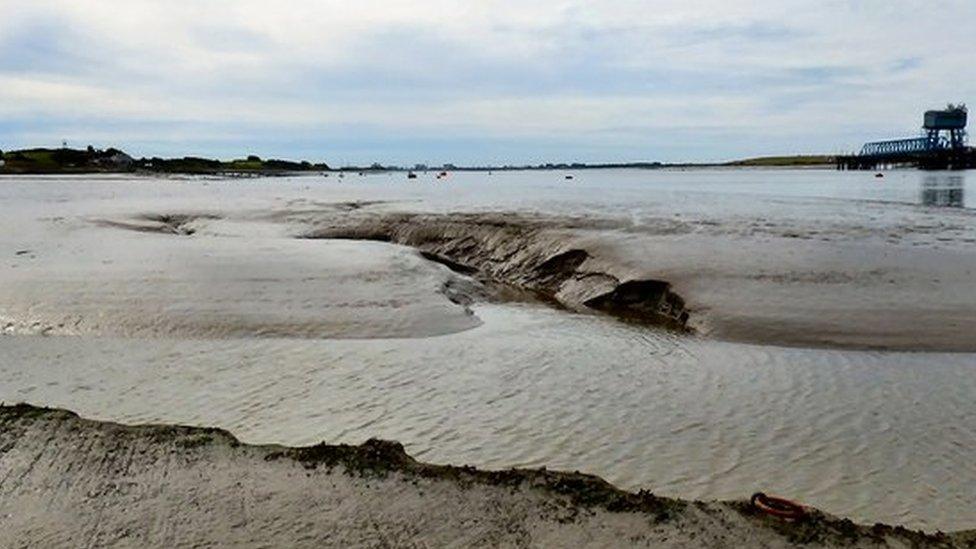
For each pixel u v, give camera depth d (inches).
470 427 387.9
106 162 7175.2
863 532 246.8
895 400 425.7
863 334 567.8
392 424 392.8
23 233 1167.6
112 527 251.0
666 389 450.3
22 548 238.7
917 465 334.6
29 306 652.7
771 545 239.0
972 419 393.4
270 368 498.3
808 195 2519.7
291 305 665.0
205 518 256.4
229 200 2162.9
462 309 676.7
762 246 932.0
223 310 645.3
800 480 320.2
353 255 934.4
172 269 813.2
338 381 469.1
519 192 2915.8
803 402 423.5
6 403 423.5
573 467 335.6
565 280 868.0
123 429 333.1
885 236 1059.3
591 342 578.9
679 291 706.2
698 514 257.9
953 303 633.6
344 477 286.7
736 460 342.3
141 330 594.6
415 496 271.7
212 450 311.6
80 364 506.9
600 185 4200.3
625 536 244.5
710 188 3472.0
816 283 716.7
